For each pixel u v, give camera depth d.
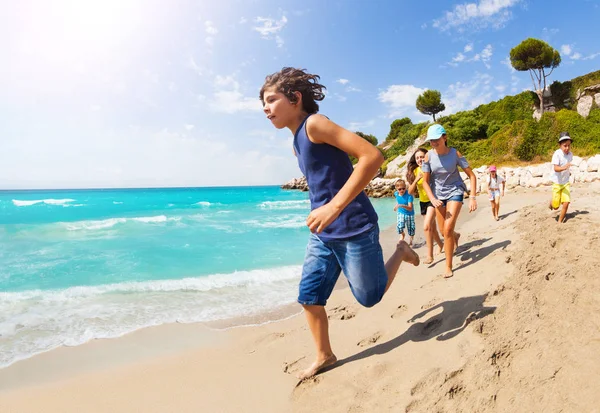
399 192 7.68
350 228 2.33
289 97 2.29
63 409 2.46
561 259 3.35
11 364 3.18
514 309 2.71
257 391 2.54
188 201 39.44
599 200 7.54
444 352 2.49
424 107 50.72
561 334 2.25
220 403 2.43
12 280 6.21
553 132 25.97
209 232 12.53
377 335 3.10
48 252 8.84
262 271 6.66
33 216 19.97
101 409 2.44
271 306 4.74
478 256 4.79
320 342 2.65
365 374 2.50
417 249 7.34
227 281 6.02
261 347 3.33
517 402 1.87
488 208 12.45
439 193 4.52
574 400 1.76
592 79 32.50
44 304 4.90
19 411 2.45
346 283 5.65
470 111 39.88
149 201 39.50
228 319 4.27
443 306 3.30
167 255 8.39
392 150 47.09
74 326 4.09
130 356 3.31
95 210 25.28
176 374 2.90
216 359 3.15
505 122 35.62
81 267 7.19
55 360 3.25
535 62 33.91
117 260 7.85
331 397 2.32
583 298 2.58
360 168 1.99
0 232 12.21
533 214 6.96
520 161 26.41
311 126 2.16
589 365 1.93
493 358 2.22
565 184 5.46
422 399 2.08
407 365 2.48
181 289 5.58
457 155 4.45
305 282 2.57
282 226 14.23
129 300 5.06
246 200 40.00
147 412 2.38
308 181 2.38
